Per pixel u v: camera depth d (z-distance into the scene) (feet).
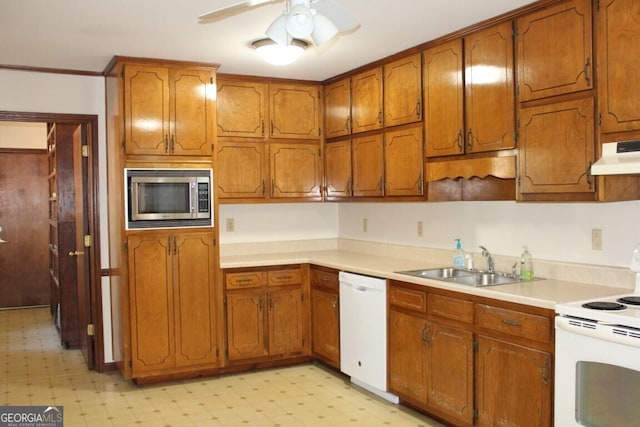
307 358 15.72
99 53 13.05
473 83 11.28
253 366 15.12
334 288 14.29
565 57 9.41
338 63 14.23
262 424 11.46
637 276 9.14
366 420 11.60
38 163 24.23
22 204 24.04
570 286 10.09
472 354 10.19
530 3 9.93
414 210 14.78
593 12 8.98
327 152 16.34
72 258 17.53
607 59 8.78
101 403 12.78
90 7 9.87
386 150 13.88
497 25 10.71
